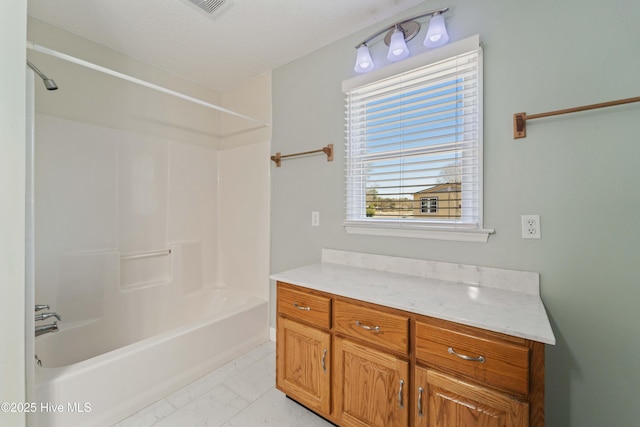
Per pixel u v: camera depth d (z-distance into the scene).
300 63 2.22
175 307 2.48
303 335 1.49
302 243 2.20
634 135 1.11
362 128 1.89
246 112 2.66
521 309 1.11
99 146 2.07
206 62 2.32
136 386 1.54
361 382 1.28
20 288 1.08
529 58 1.31
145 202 2.34
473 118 1.47
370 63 1.75
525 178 1.32
